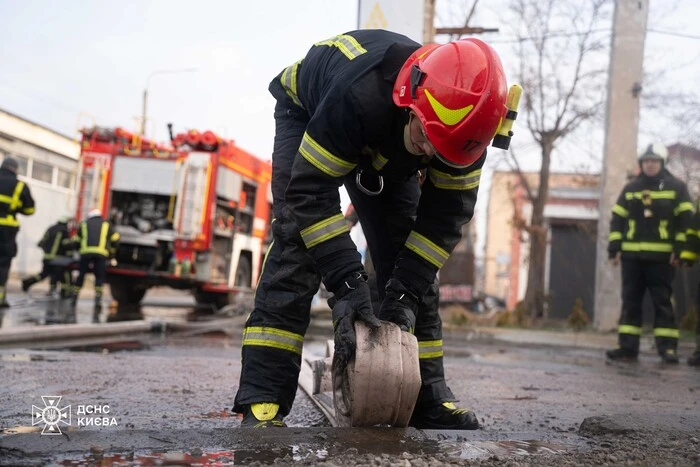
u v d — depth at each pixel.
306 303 2.73
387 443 2.28
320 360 3.59
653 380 5.75
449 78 2.35
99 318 9.39
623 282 8.12
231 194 12.52
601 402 4.17
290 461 2.01
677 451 2.32
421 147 2.47
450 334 10.94
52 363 4.76
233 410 2.74
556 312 23.19
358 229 6.79
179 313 12.13
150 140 12.17
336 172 2.45
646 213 7.93
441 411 2.92
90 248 11.34
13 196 10.27
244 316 11.65
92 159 12.23
